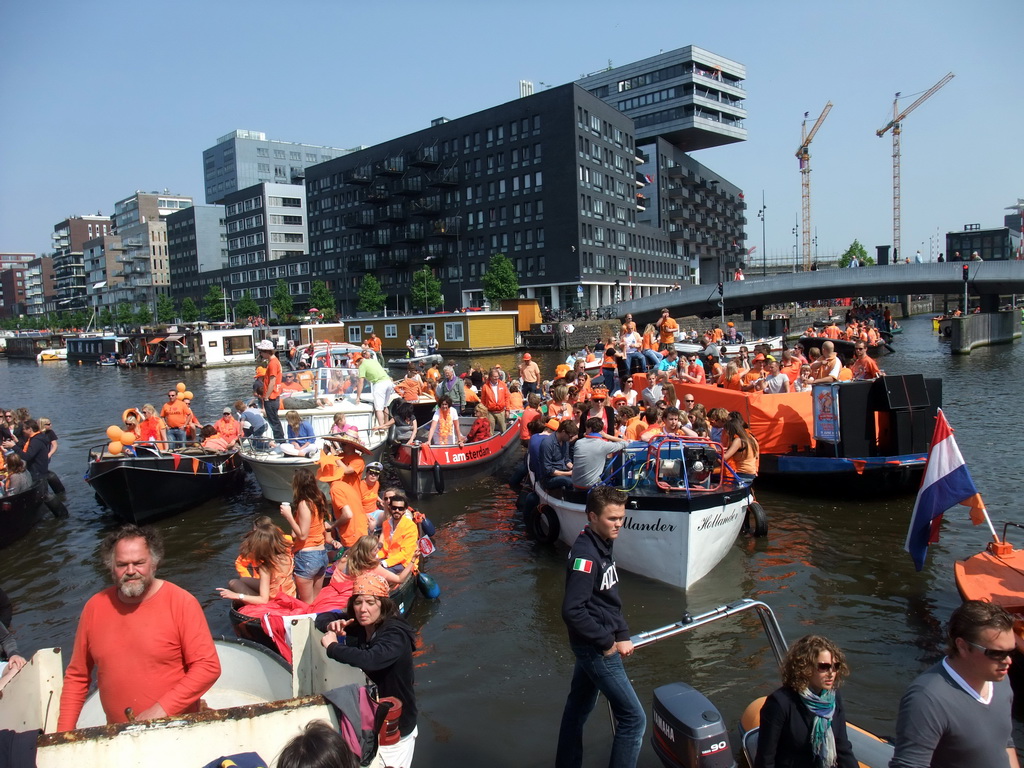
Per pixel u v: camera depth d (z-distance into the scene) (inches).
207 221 4901.6
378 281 3216.0
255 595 290.4
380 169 3085.6
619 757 165.0
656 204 3459.6
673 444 351.9
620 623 169.2
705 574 344.5
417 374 730.2
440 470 514.3
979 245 3213.6
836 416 455.8
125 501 478.0
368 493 363.6
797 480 485.4
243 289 4340.6
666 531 328.5
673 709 182.2
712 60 3811.5
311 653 175.5
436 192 2945.4
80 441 877.2
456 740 223.3
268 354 623.8
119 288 6023.6
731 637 281.6
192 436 649.0
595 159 2652.6
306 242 4328.3
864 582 332.5
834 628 287.0
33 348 3358.8
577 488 365.1
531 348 2058.3
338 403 614.9
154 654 142.5
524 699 246.4
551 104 2532.0
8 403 1342.3
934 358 1374.3
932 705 131.6
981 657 129.5
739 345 1034.7
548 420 465.7
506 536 425.1
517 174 2662.4
